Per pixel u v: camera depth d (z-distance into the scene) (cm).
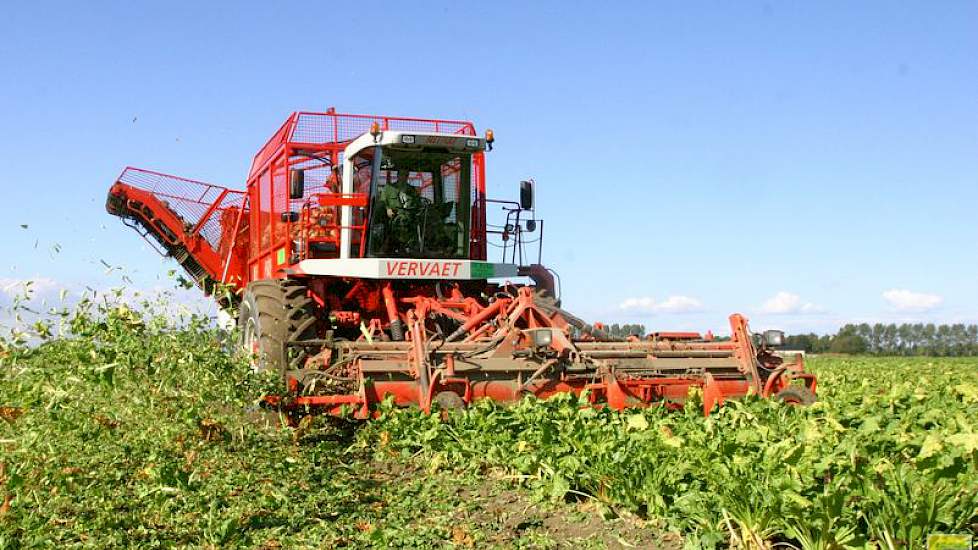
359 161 1160
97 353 642
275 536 549
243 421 803
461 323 1116
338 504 625
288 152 1186
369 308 1139
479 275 1150
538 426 709
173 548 517
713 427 645
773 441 590
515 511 618
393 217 1134
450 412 805
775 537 534
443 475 729
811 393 912
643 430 655
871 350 5341
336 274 1084
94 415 704
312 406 868
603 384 883
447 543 535
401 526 569
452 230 1172
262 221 1360
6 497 546
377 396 844
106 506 566
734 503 516
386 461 791
